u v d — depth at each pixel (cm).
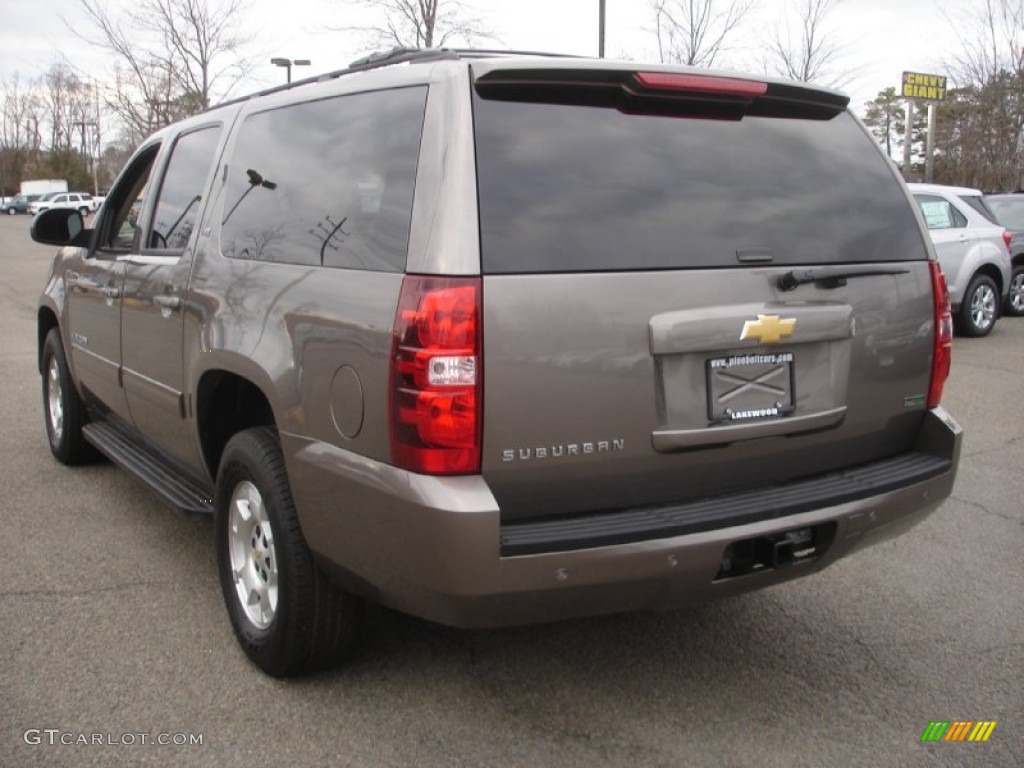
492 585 257
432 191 267
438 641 370
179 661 348
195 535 474
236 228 362
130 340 446
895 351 332
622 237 278
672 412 283
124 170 502
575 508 277
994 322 1231
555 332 264
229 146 387
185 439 401
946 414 346
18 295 1600
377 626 382
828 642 375
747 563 297
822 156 330
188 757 290
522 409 262
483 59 282
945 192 1216
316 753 294
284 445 307
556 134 281
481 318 256
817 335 306
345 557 288
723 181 303
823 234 316
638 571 271
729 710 324
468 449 257
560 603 270
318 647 323
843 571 446
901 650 369
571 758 295
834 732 312
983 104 2498
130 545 459
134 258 445
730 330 287
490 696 330
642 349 277
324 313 291
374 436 270
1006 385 884
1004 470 609
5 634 366
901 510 322
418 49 331
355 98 315
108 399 495
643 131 296
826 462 325
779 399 303
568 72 281
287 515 314
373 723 311
